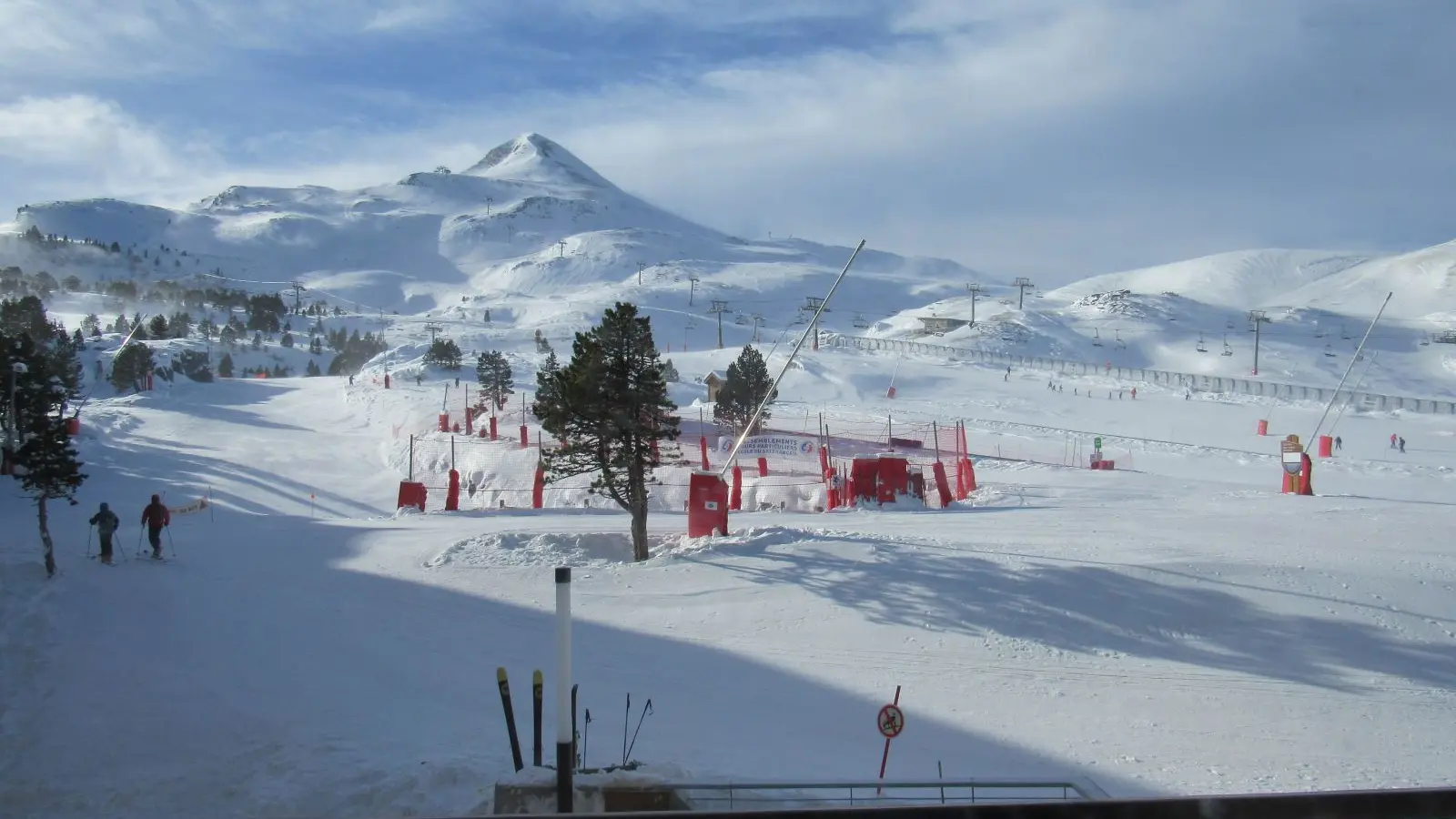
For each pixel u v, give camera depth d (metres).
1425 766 12.70
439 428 57.06
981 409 76.25
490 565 22.00
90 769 11.49
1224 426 72.50
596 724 13.43
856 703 14.81
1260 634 17.02
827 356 111.94
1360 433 70.31
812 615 18.22
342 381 84.75
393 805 9.84
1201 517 27.17
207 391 79.31
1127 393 90.06
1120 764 12.61
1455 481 46.44
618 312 23.44
